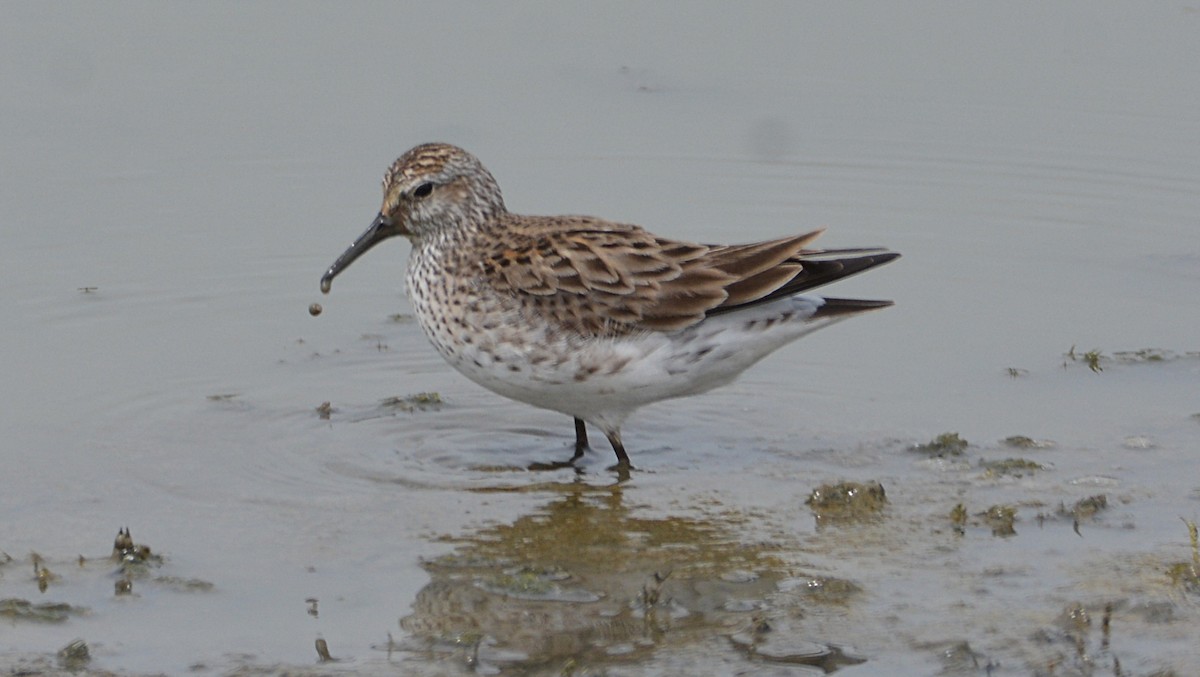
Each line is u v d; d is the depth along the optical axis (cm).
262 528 1350
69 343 1780
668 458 1523
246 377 1706
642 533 1348
